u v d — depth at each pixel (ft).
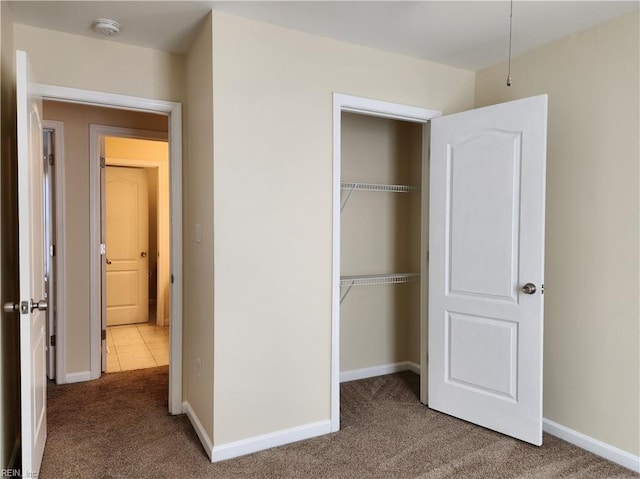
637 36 7.32
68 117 11.21
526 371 8.21
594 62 7.93
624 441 7.55
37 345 6.89
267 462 7.57
